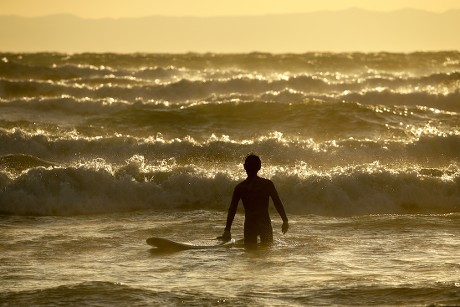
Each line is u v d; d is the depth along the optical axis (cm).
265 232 3850
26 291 2983
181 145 6259
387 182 5175
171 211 4969
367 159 6131
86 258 3634
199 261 3528
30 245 3916
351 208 4978
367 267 3388
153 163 6066
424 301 2819
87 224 4559
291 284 3077
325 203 4997
